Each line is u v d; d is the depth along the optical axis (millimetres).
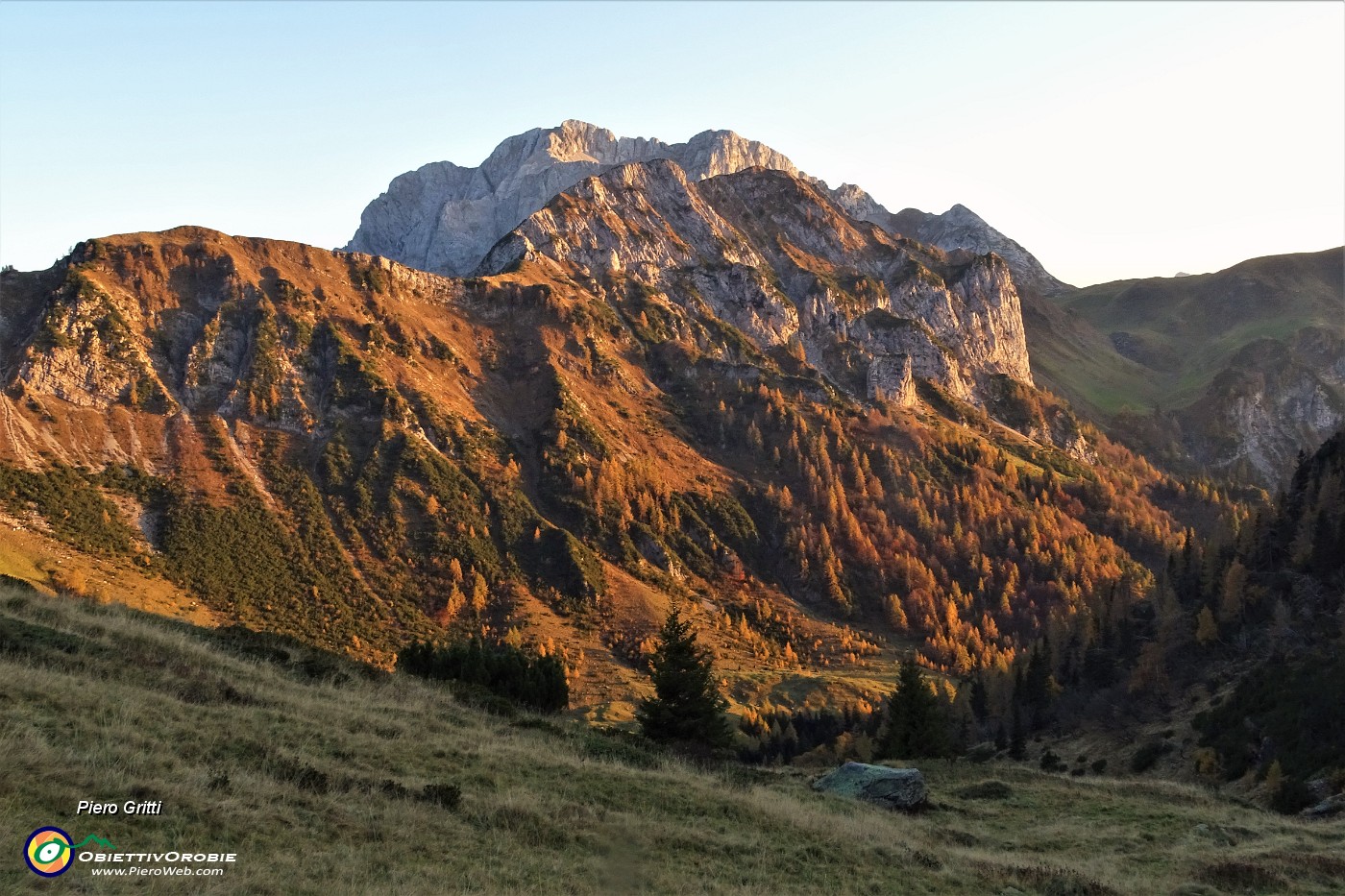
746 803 35188
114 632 34906
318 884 19000
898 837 35219
